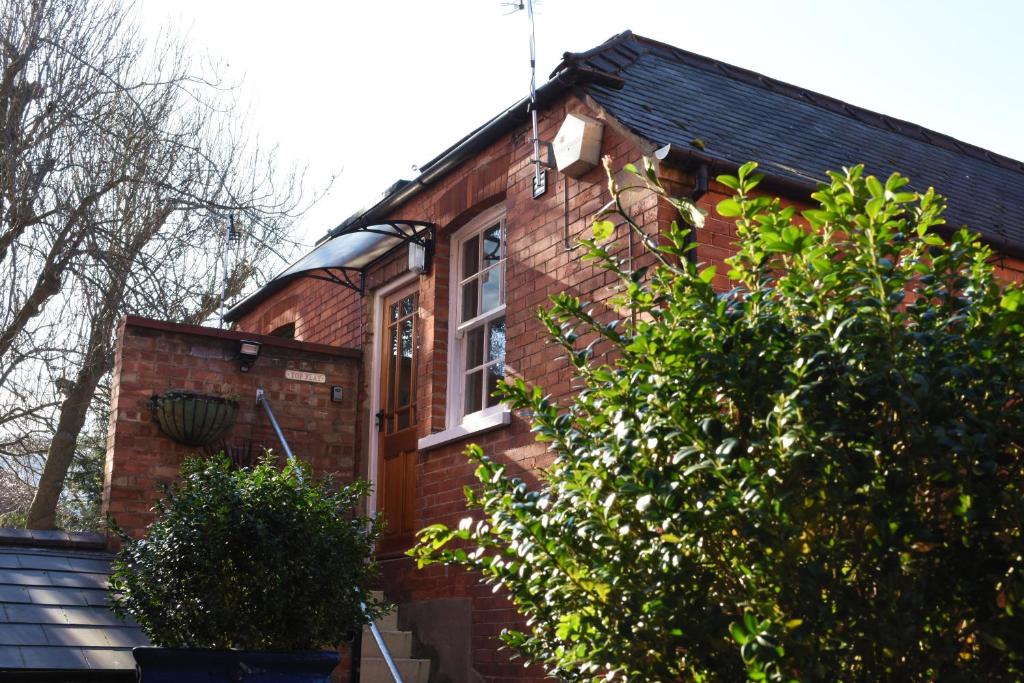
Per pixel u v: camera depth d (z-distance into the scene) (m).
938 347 2.70
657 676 2.96
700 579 2.87
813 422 2.71
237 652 5.18
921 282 3.11
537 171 7.44
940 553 2.77
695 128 7.26
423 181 8.84
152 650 5.08
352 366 9.73
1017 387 2.72
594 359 6.48
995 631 2.63
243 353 8.96
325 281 10.74
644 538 2.98
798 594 2.73
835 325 2.84
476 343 8.41
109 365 12.87
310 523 5.73
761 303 3.08
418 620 8.09
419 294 9.05
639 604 2.90
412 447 9.00
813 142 8.40
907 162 9.19
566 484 3.13
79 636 6.07
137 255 13.31
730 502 2.70
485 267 8.40
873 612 2.68
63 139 13.19
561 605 3.21
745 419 2.93
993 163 11.08
